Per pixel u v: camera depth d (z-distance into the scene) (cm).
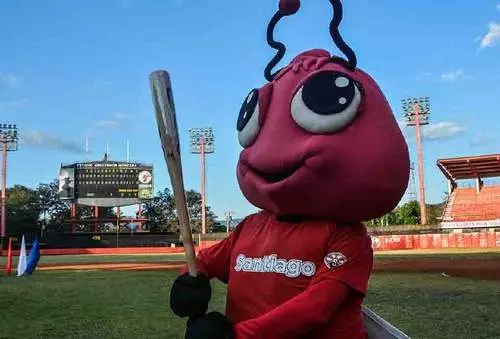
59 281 1692
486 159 5569
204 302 259
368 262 270
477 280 1576
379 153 264
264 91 294
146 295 1287
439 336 755
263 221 295
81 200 6644
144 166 6750
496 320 870
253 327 247
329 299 253
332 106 262
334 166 259
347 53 287
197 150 6531
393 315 922
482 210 5606
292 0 311
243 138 300
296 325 248
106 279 1780
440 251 3831
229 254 310
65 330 840
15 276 1938
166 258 3731
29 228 7412
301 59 297
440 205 8250
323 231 268
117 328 850
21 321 919
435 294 1210
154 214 9156
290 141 272
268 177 283
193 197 9569
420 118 5544
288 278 264
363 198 264
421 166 5544
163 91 259
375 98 278
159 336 790
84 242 5884
